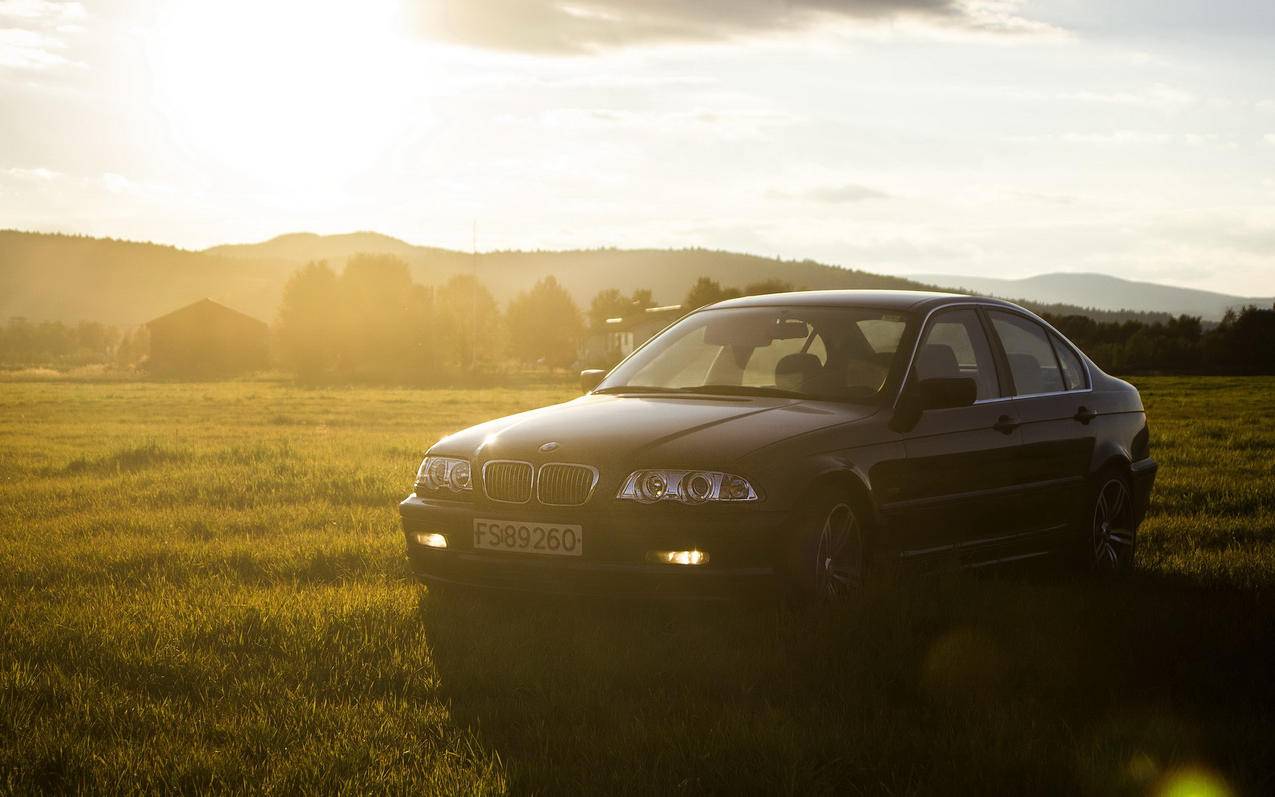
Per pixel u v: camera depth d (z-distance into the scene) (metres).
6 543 7.98
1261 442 17.92
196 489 11.01
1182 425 22.88
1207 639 5.03
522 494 5.37
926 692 4.29
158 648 4.94
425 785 3.37
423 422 31.08
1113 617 5.43
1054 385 6.98
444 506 5.62
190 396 54.12
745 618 5.13
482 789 3.32
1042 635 4.99
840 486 5.38
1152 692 4.31
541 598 5.61
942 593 5.36
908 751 3.62
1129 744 3.70
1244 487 11.27
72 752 3.64
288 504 10.06
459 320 109.00
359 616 5.41
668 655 4.73
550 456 5.32
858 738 3.71
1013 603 5.56
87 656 4.84
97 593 6.17
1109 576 6.84
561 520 5.23
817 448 5.33
